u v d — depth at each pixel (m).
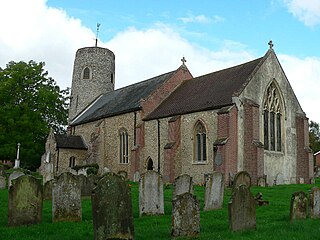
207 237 10.27
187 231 10.41
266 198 19.91
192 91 36.25
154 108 37.81
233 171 28.22
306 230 10.83
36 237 10.03
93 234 9.86
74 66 55.00
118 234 9.51
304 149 34.53
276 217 13.89
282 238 9.76
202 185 29.66
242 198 11.43
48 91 50.75
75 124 48.41
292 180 33.25
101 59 53.91
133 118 38.09
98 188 9.48
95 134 42.69
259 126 30.83
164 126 34.59
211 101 31.44
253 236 10.16
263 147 29.47
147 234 10.55
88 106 51.62
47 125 51.91
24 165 53.66
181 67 40.44
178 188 16.42
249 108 29.89
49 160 44.38
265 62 32.78
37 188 12.07
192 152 31.73
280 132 33.38
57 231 10.88
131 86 46.91
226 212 14.88
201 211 15.46
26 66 50.62
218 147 28.36
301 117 34.97
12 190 11.62
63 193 12.77
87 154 43.38
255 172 28.97
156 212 14.60
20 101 49.47
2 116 47.00
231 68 35.69
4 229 10.84
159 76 42.78
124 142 39.31
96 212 9.38
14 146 46.97
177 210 10.36
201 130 31.59
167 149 32.44
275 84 33.50
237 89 30.44
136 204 17.12
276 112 33.41
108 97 49.69
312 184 31.97
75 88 53.88
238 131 29.20
